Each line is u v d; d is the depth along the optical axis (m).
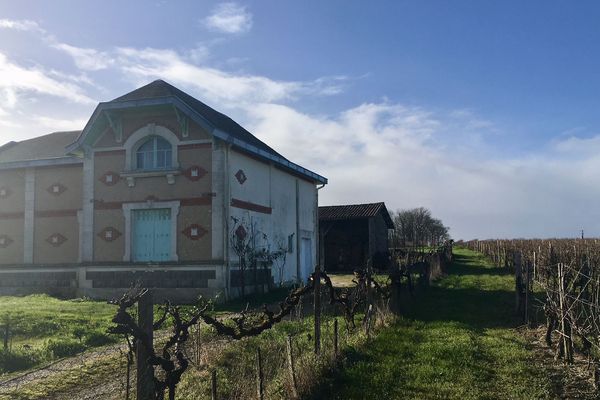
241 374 7.67
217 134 17.86
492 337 10.92
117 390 7.97
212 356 9.04
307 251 27.66
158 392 4.99
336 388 7.62
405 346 9.98
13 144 27.33
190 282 18.36
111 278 19.20
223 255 18.19
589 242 32.28
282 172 24.25
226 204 18.53
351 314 11.20
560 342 9.02
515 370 8.38
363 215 36.00
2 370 9.20
